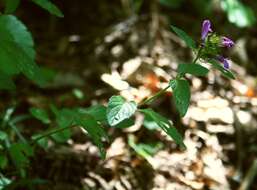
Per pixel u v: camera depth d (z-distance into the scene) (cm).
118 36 114
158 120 60
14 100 97
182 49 113
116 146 89
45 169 83
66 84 103
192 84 105
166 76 104
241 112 101
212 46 61
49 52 112
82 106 98
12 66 58
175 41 114
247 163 92
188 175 87
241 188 87
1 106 94
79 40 115
